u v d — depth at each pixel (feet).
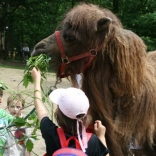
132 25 60.23
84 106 8.03
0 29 86.74
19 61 88.17
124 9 65.31
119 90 9.48
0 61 81.76
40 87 9.82
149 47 51.65
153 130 10.16
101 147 8.28
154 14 56.59
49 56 10.12
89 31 9.32
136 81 9.52
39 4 86.28
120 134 9.62
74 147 7.95
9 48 99.25
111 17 9.91
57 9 87.20
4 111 12.11
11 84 38.58
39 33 98.48
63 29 9.64
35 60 10.02
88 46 9.50
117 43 9.46
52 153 8.16
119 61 9.38
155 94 9.96
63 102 8.07
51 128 8.34
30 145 9.82
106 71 9.57
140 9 64.85
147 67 10.41
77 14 9.44
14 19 89.10
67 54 9.74
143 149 10.41
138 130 9.81
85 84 9.75
